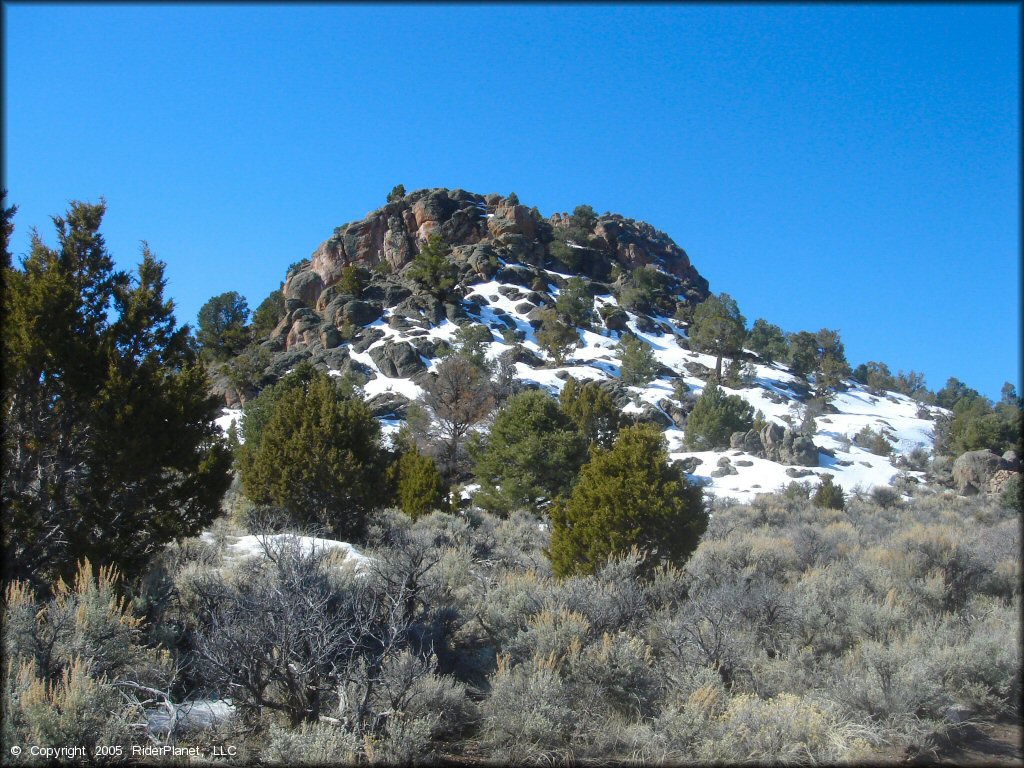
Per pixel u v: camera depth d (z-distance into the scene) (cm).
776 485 4012
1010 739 592
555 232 10369
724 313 7906
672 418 5716
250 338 7625
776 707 580
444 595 880
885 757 549
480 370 5394
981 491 3744
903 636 789
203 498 978
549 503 2411
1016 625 814
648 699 643
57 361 864
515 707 590
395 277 8575
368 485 1664
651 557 1091
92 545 852
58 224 951
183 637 707
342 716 546
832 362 7888
